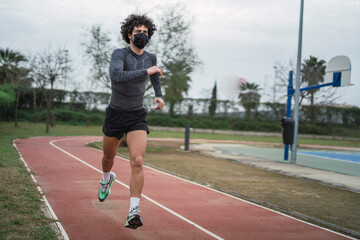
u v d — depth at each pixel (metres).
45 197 6.02
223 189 7.95
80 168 9.88
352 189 8.84
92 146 17.94
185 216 5.36
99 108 41.19
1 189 5.97
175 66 17.42
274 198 7.31
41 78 26.69
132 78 3.14
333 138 41.31
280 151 20.95
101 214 5.14
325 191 8.44
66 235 4.09
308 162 15.50
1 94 32.53
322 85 14.91
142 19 3.58
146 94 18.16
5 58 33.12
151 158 14.00
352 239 4.69
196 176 9.90
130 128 3.64
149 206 5.88
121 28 3.67
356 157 19.41
